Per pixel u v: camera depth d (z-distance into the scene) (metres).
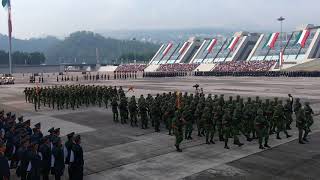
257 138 27.25
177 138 23.84
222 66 160.38
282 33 167.25
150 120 35.62
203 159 22.09
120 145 25.94
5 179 14.80
